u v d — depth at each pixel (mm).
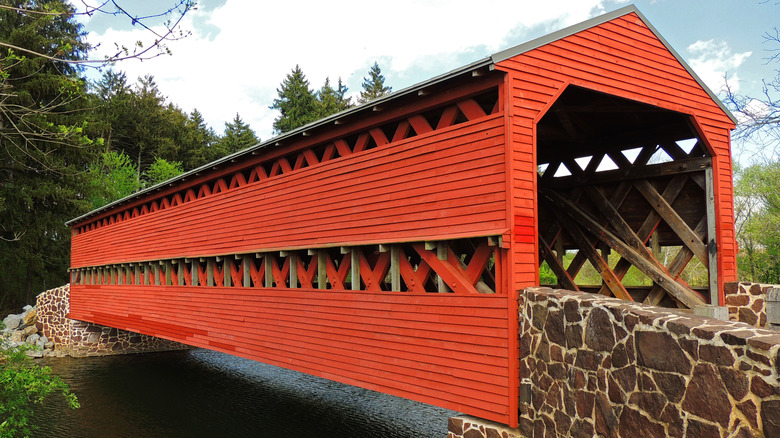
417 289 7660
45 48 24734
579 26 7258
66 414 14492
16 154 23844
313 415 13875
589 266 28844
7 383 11062
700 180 9031
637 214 10109
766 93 14406
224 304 12305
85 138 8992
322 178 9508
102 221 20719
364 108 8203
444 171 7223
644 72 8008
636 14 8016
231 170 12328
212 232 12977
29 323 25828
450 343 6992
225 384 17672
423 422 13062
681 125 9250
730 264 8719
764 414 3602
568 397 5492
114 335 23188
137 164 47344
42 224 27203
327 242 9234
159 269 15852
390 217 8016
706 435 4016
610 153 10312
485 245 6797
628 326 4816
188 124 54156
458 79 6992
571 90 8078
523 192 6457
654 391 4496
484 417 6477
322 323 9266
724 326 4086
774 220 19688
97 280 20641
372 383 8125
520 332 6270
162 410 14695
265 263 10984
